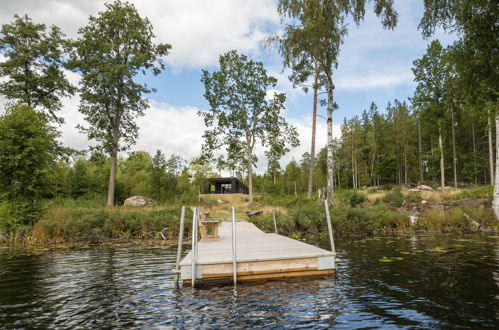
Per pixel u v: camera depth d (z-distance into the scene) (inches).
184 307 151.3
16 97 898.1
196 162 1175.6
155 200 987.9
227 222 591.2
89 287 193.0
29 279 217.9
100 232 506.6
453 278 196.5
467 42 327.3
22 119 566.6
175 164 1062.4
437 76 1125.7
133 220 536.7
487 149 1592.0
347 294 166.9
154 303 158.6
